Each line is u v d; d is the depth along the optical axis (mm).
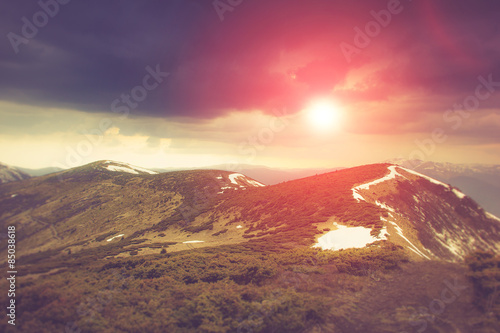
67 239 106750
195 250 47562
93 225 115000
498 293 19844
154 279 31891
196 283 30422
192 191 123250
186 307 24344
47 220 126125
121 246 73750
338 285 26125
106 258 55438
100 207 132875
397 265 29312
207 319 22500
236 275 31078
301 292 25484
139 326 21719
